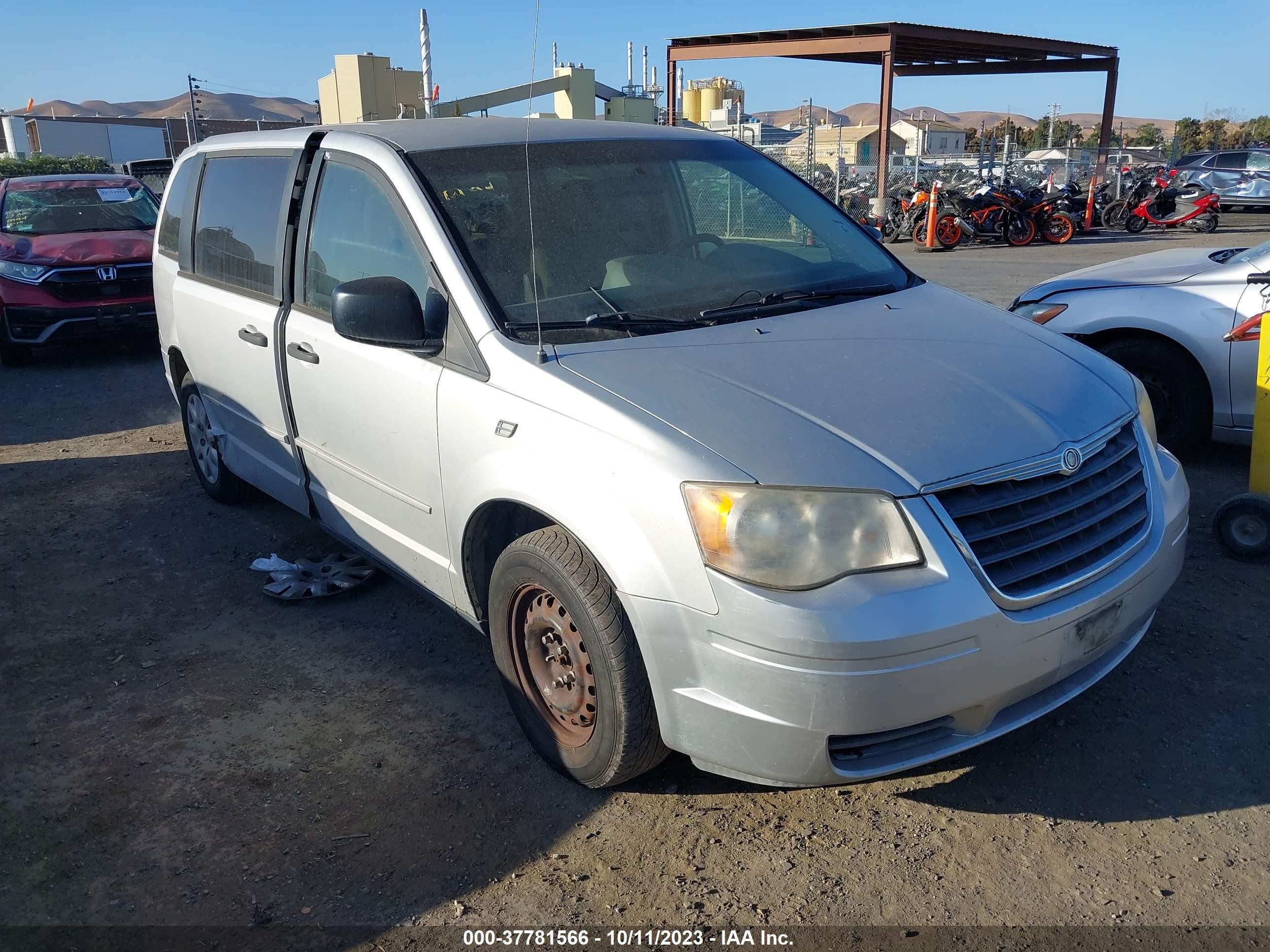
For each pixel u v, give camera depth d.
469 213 3.33
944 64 24.80
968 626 2.41
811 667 2.36
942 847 2.74
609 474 2.62
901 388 2.80
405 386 3.30
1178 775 3.00
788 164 26.52
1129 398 3.14
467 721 3.43
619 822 2.89
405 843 2.83
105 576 4.68
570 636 2.87
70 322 9.05
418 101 20.78
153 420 7.41
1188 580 4.21
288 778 3.14
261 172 4.36
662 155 3.88
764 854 2.74
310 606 4.34
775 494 2.43
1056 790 2.96
